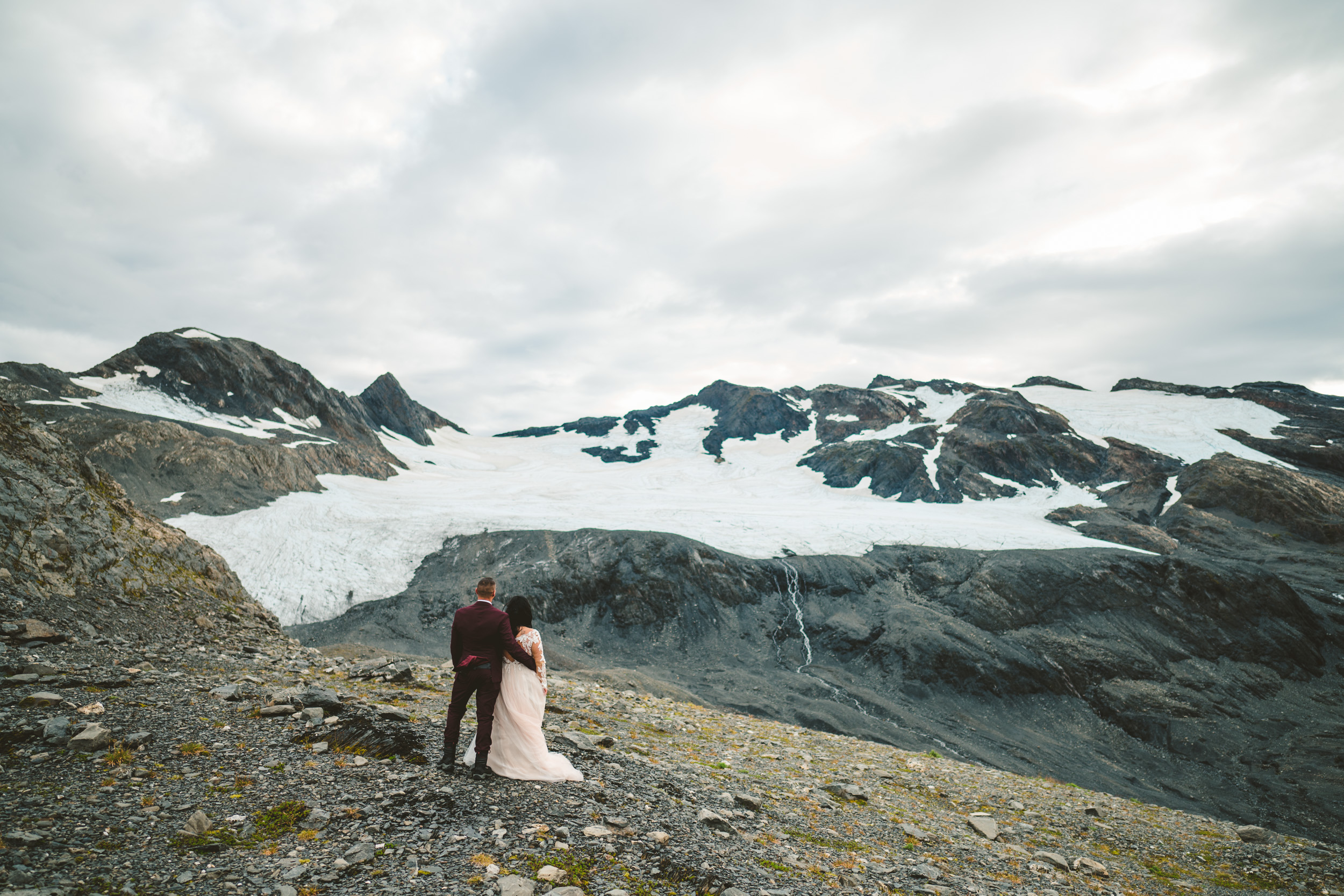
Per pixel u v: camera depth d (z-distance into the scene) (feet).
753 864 21.81
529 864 18.44
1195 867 35.32
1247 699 162.09
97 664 33.40
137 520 57.67
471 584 192.44
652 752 38.58
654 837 21.75
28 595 40.70
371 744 26.30
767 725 65.16
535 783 24.68
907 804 38.52
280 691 32.94
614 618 188.34
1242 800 125.39
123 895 14.08
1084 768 134.51
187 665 38.32
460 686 25.12
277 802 20.39
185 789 20.43
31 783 19.04
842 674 168.86
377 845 18.33
